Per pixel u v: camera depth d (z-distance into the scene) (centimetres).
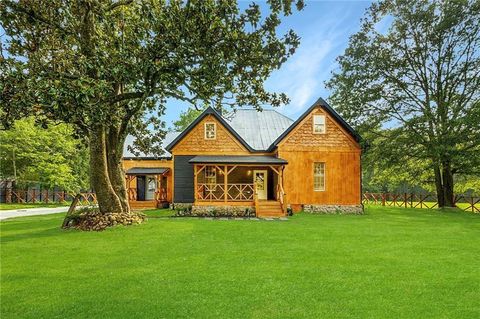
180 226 1285
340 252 852
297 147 2091
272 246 927
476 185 2738
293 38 1083
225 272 667
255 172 2248
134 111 1323
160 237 1063
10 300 519
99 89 997
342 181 2083
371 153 2475
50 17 1157
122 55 1044
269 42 1079
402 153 2330
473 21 2161
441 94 2308
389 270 684
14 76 925
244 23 1060
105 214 1295
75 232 1171
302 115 2106
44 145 3147
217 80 1112
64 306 493
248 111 2520
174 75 1138
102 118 1086
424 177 2755
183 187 2153
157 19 1026
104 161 1321
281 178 1978
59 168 3123
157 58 1096
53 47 1162
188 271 675
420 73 2397
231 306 489
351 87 2441
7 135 2970
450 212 2150
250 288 568
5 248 910
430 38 2258
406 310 476
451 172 2395
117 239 1032
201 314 460
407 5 2297
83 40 1178
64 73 1081
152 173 2356
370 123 2450
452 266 717
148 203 2336
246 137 2295
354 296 531
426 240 1034
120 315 459
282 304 496
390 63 2341
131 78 1066
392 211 2236
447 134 2133
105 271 679
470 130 2073
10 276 647
